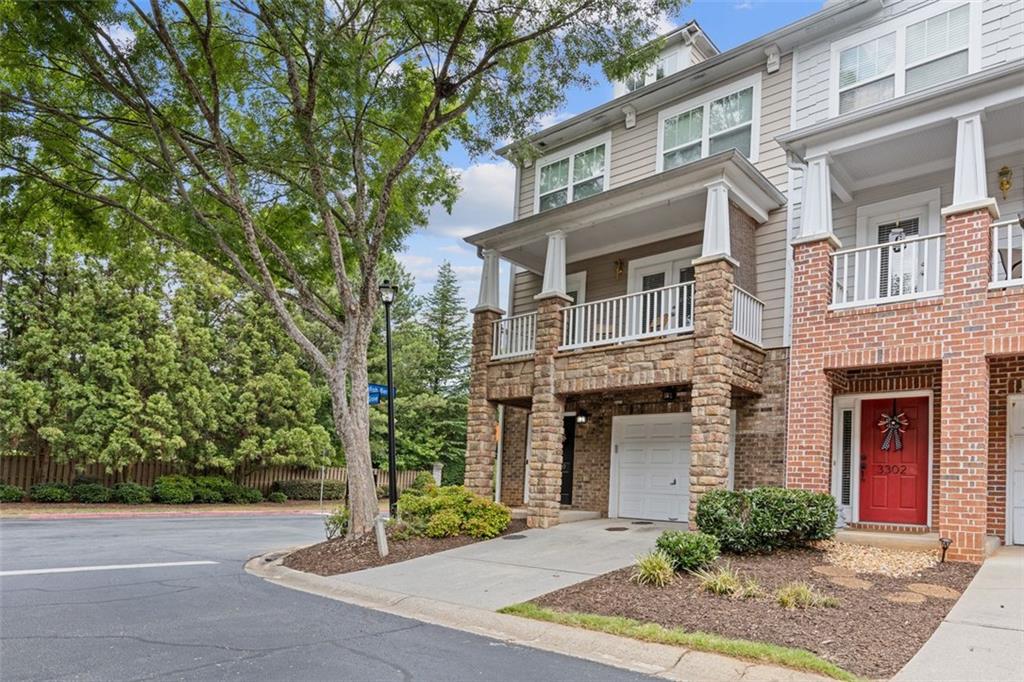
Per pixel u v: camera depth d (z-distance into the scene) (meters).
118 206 10.96
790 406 10.13
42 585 8.22
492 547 10.45
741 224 11.98
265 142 11.27
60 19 8.78
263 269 10.73
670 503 13.22
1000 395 9.88
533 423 12.74
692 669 5.25
